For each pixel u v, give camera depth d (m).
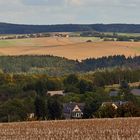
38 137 64.31
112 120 75.69
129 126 69.75
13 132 67.19
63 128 69.12
